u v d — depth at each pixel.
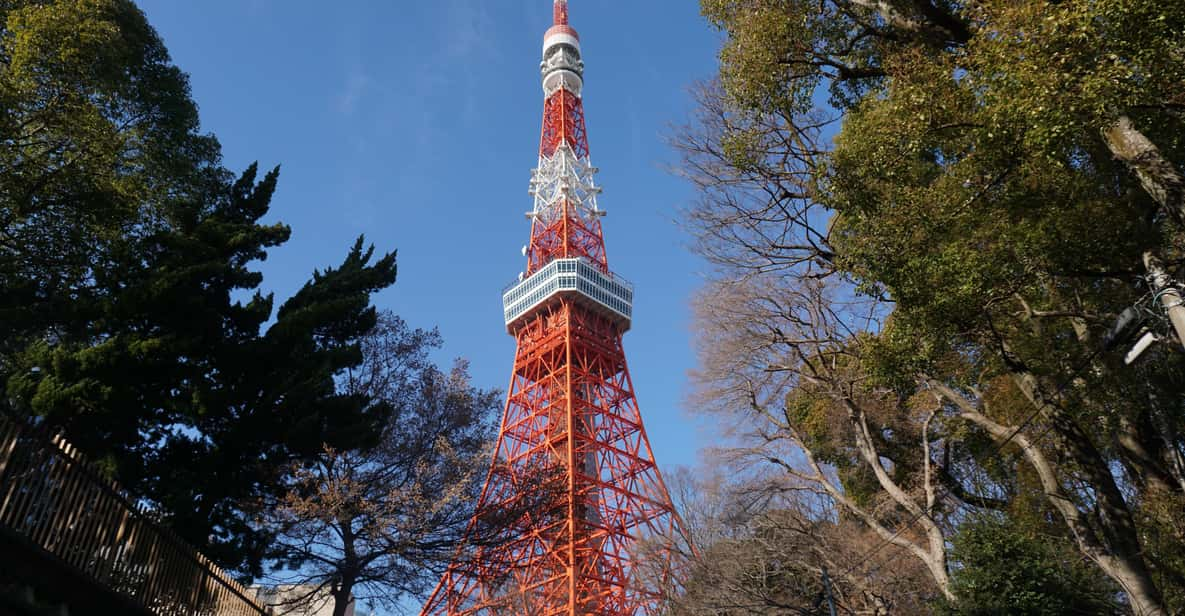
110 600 14.27
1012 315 18.16
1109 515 15.89
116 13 26.83
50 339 23.80
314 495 20.53
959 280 14.41
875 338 16.89
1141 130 12.40
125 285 24.53
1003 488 26.17
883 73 16.52
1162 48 10.91
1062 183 14.66
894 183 15.55
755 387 24.50
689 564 26.89
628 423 73.81
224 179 32.19
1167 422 17.84
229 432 22.44
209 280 24.91
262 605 19.72
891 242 15.25
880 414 27.28
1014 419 21.78
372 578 20.06
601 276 88.62
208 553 19.77
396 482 22.02
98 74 23.31
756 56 16.92
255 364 23.78
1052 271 15.26
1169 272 13.38
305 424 21.98
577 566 52.44
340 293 29.05
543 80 107.88
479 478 22.59
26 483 12.52
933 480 24.52
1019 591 18.55
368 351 27.53
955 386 23.80
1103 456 22.75
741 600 24.98
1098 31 11.53
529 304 87.00
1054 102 11.52
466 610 32.19
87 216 24.02
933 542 19.67
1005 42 12.01
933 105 14.19
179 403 22.06
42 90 21.84
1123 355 17.11
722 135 18.55
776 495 26.91
